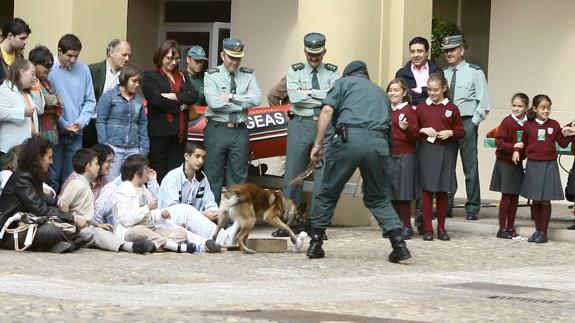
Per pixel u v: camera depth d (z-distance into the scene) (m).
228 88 23.80
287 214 20.83
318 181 23.61
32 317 11.91
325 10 26.91
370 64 27.05
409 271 18.33
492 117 36.09
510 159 24.69
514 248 22.80
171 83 23.44
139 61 34.72
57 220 19.39
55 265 17.17
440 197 24.03
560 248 23.17
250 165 26.97
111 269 16.94
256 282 16.16
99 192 21.14
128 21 34.16
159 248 20.08
